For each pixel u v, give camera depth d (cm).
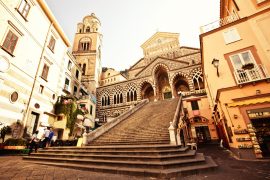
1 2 1185
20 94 1316
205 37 1489
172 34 3944
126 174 620
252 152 953
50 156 944
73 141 1327
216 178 581
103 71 5422
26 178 549
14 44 1297
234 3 1442
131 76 4000
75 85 2608
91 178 567
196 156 845
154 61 3353
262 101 991
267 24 1191
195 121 2325
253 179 556
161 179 560
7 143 1077
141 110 2053
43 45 1703
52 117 1778
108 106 3353
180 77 3069
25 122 1332
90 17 4519
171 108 1714
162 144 903
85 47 4081
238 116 1058
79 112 2191
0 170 639
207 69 1623
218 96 1272
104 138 1195
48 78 1775
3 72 1162
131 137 1116
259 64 1126
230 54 1295
